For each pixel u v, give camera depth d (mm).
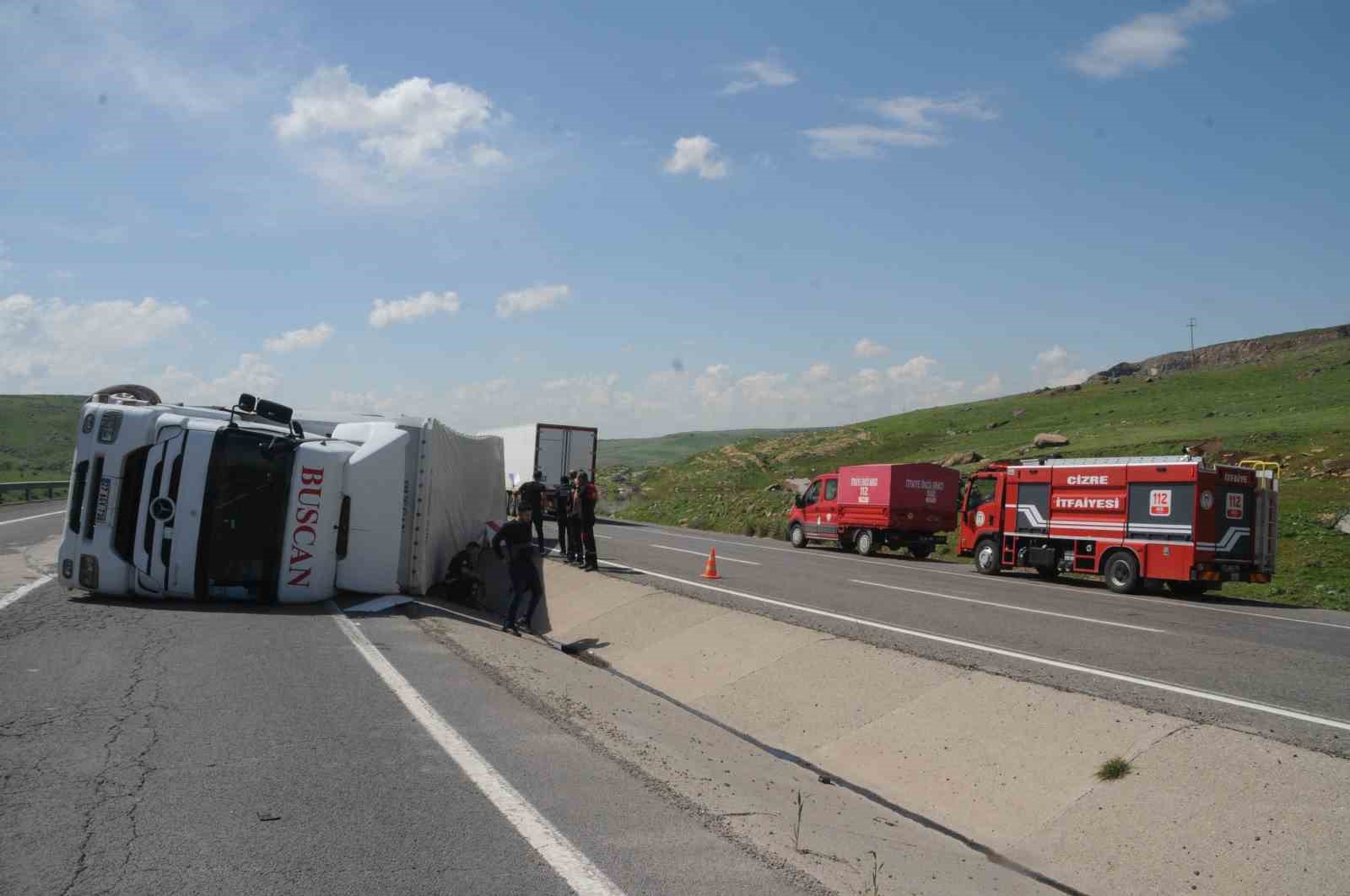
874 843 5777
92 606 11648
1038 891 5461
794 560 25188
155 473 12438
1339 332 126688
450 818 5113
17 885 4004
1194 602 19516
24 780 5289
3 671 7844
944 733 8031
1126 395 91750
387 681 8453
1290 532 27828
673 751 7352
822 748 8438
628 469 102562
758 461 83312
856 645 10492
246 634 10352
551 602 16016
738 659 10992
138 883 4094
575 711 8195
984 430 84562
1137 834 5949
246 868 4309
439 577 15750
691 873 4602
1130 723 7285
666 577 18094
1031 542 23516
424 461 14578
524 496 21016
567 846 4812
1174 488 20281
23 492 43719
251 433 12820
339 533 13633
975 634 12484
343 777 5699
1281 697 9055
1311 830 5520
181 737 6312
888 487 30078
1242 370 95125
